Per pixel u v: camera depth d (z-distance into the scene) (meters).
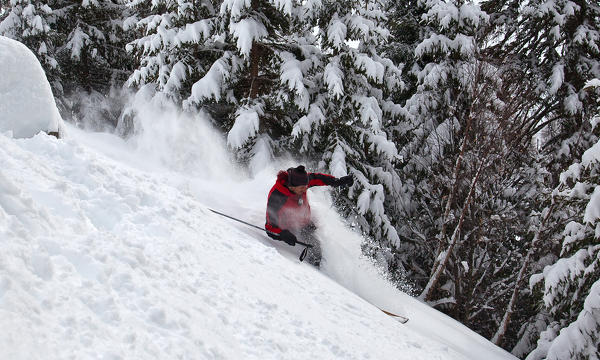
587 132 14.43
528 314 16.09
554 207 11.79
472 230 13.81
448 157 14.26
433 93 14.35
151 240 2.87
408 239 15.27
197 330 2.11
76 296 1.76
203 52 12.18
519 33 15.91
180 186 5.24
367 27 10.41
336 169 10.82
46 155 3.29
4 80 3.92
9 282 1.52
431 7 14.70
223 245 3.85
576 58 14.72
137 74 11.84
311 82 11.20
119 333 1.71
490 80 12.83
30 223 2.00
